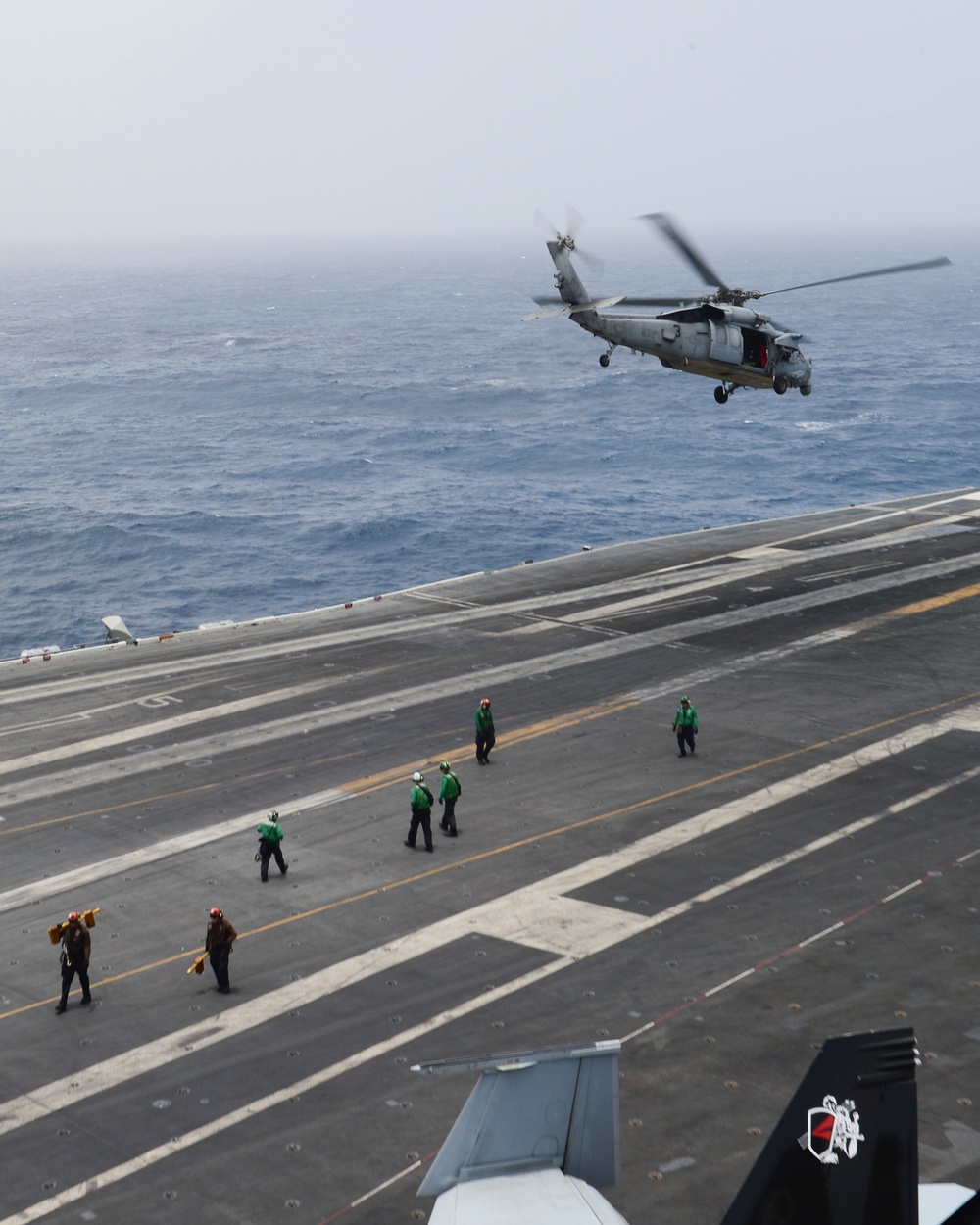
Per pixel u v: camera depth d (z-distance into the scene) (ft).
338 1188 59.98
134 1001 77.71
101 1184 60.85
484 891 90.99
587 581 181.06
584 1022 73.51
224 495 360.48
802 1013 73.77
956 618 158.20
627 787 109.40
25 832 103.76
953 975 77.71
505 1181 42.16
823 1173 40.52
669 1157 61.26
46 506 344.28
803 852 95.96
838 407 490.49
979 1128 62.64
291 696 136.05
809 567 183.83
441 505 341.82
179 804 108.68
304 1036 73.10
